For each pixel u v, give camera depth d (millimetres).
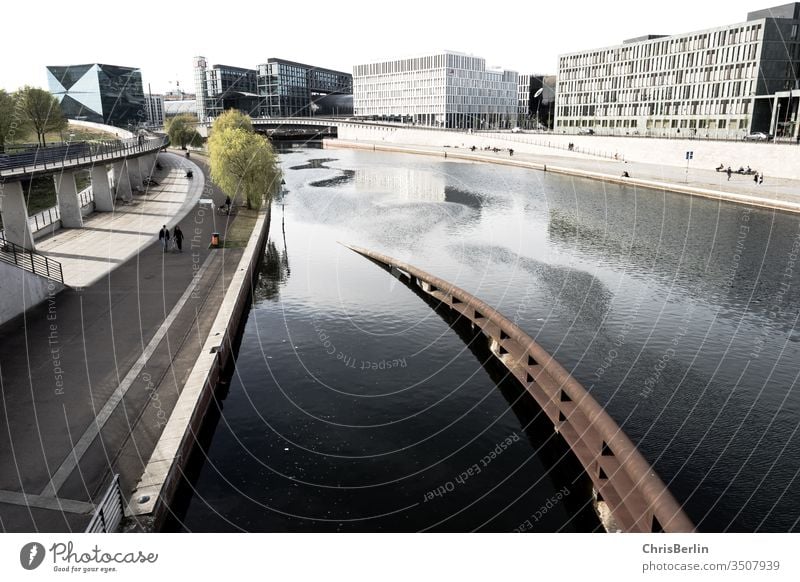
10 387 17531
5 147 44719
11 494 12664
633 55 111938
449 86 155500
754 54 89125
